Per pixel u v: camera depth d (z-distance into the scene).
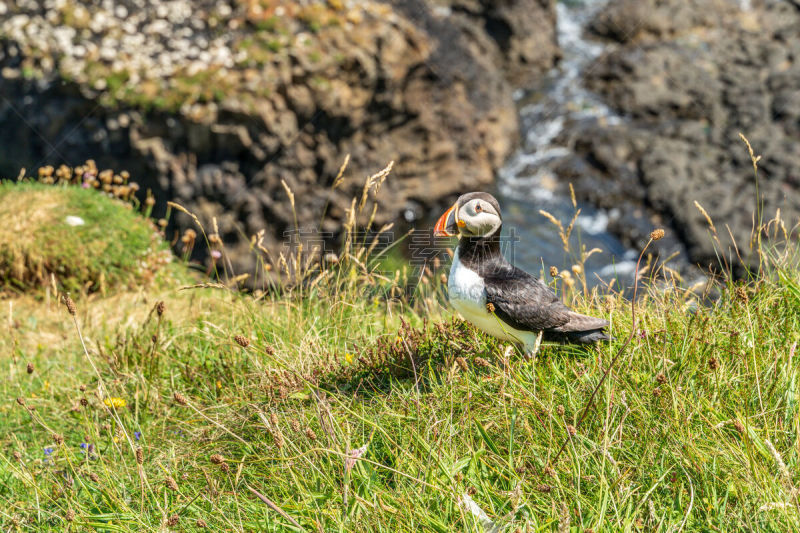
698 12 23.48
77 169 13.90
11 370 9.13
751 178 18.45
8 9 17.45
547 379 6.55
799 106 19.77
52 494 6.46
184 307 11.13
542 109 21.81
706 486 5.29
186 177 16.22
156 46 17.05
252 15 17.67
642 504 5.30
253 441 6.75
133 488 6.46
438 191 18.78
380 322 9.11
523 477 5.42
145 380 8.30
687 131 19.89
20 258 11.94
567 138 20.83
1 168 17.16
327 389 7.24
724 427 5.78
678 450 5.57
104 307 11.43
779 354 6.29
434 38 20.20
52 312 11.49
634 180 19.25
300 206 16.98
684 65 21.75
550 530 5.06
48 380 9.03
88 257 12.20
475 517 5.12
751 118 19.92
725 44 22.42
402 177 18.39
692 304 7.88
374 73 17.58
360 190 17.64
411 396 6.66
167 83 16.28
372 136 18.03
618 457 5.69
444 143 18.98
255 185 16.61
